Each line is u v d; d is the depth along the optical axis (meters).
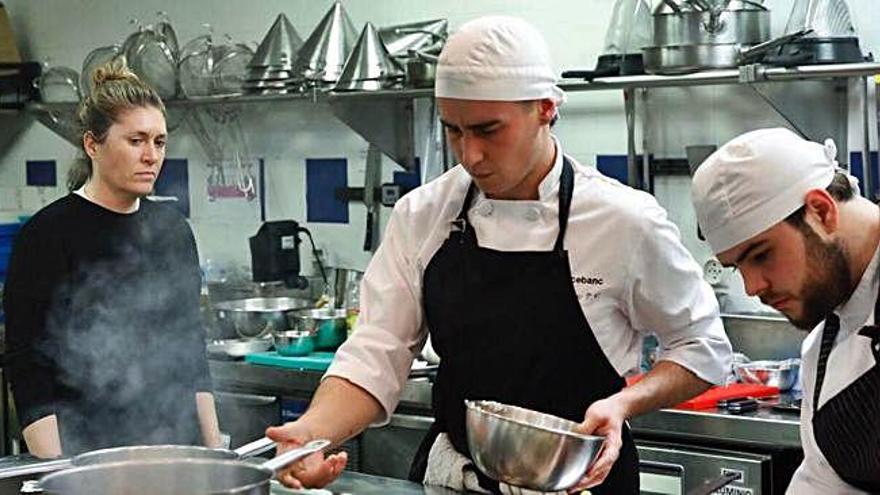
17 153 6.57
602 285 2.75
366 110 5.10
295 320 4.85
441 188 2.88
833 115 4.25
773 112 4.39
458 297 2.81
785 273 2.18
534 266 2.77
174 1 5.97
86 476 2.05
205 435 3.68
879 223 2.20
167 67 5.57
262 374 4.70
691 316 2.79
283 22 5.30
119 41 6.17
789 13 4.36
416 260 2.88
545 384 2.78
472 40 2.57
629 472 2.87
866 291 2.22
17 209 6.59
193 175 5.94
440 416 2.89
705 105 4.52
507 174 2.64
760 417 3.67
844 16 4.09
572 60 4.83
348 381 2.77
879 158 4.15
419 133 5.18
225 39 5.81
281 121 5.66
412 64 4.74
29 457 2.58
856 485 2.36
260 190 5.75
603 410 2.49
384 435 4.31
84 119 3.51
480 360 2.81
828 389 2.34
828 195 2.15
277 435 2.53
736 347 4.39
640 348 2.89
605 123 4.75
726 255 2.24
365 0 5.35
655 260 2.73
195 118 5.87
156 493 2.03
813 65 3.97
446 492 2.54
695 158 4.50
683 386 2.74
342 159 5.48
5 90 6.11
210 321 5.01
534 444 2.29
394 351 2.85
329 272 5.46
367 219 5.36
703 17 4.11
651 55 4.24
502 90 2.56
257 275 5.41
